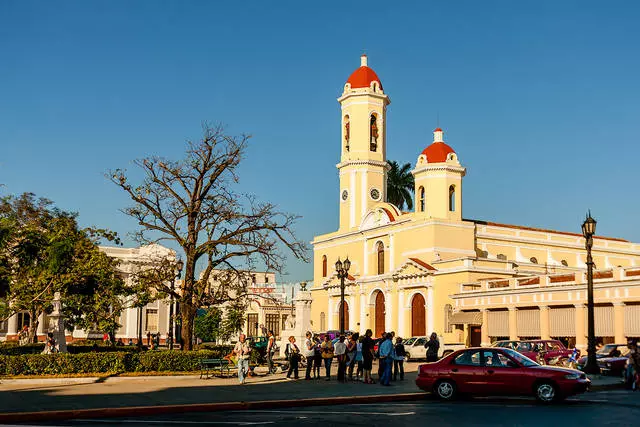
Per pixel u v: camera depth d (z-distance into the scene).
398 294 59.78
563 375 18.88
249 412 17.77
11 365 25.30
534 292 44.19
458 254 58.19
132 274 35.25
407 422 15.03
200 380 26.48
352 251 67.75
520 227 65.31
